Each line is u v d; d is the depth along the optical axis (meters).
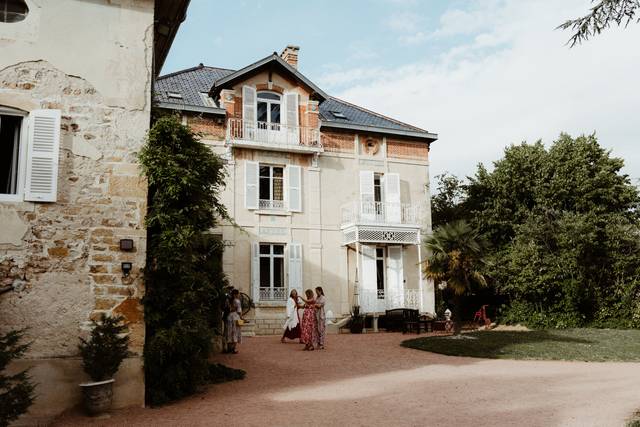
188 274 8.45
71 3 8.52
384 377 10.07
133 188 8.41
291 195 21.58
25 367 7.42
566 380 9.79
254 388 9.02
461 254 16.48
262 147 21.11
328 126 22.55
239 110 21.47
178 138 8.78
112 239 8.15
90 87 8.43
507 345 14.44
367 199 22.73
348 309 21.64
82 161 8.20
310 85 22.39
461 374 10.44
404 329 19.20
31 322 7.57
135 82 8.70
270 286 20.81
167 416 7.19
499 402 7.87
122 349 7.62
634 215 23.97
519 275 22.12
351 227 21.67
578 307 21.78
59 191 8.02
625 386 9.20
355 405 7.65
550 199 24.05
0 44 8.07
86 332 7.80
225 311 13.23
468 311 26.05
